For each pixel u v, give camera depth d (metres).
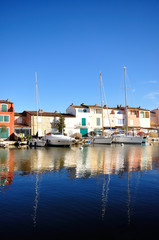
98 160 18.84
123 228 5.83
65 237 5.37
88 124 57.84
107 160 18.88
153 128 67.12
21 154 23.95
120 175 12.43
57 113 58.12
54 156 21.94
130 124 64.56
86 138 53.31
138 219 6.38
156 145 43.69
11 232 5.61
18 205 7.50
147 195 8.63
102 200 8.02
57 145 37.28
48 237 5.37
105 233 5.57
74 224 6.05
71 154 24.11
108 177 11.90
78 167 15.09
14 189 9.50
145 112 68.25
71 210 7.05
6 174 12.66
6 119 44.28
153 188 9.68
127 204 7.60
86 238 5.32
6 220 6.30
